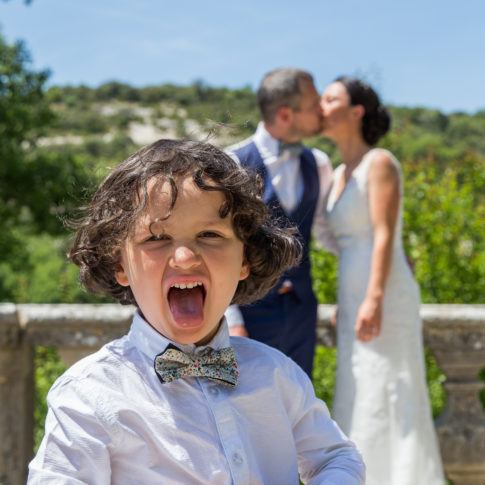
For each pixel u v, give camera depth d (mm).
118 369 1399
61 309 3141
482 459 3277
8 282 17875
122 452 1338
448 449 3275
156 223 1345
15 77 16594
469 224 5316
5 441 3082
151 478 1337
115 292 1607
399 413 2877
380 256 2865
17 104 16547
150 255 1359
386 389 2893
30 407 3244
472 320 3273
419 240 5250
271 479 1465
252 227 1490
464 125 54938
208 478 1355
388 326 2924
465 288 5145
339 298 3049
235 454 1382
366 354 2924
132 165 1440
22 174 15844
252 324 2754
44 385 4473
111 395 1355
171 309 1359
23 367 3137
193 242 1362
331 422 1589
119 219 1403
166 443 1354
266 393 1489
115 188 1431
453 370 3336
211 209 1377
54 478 1283
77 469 1295
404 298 2957
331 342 3311
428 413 2967
